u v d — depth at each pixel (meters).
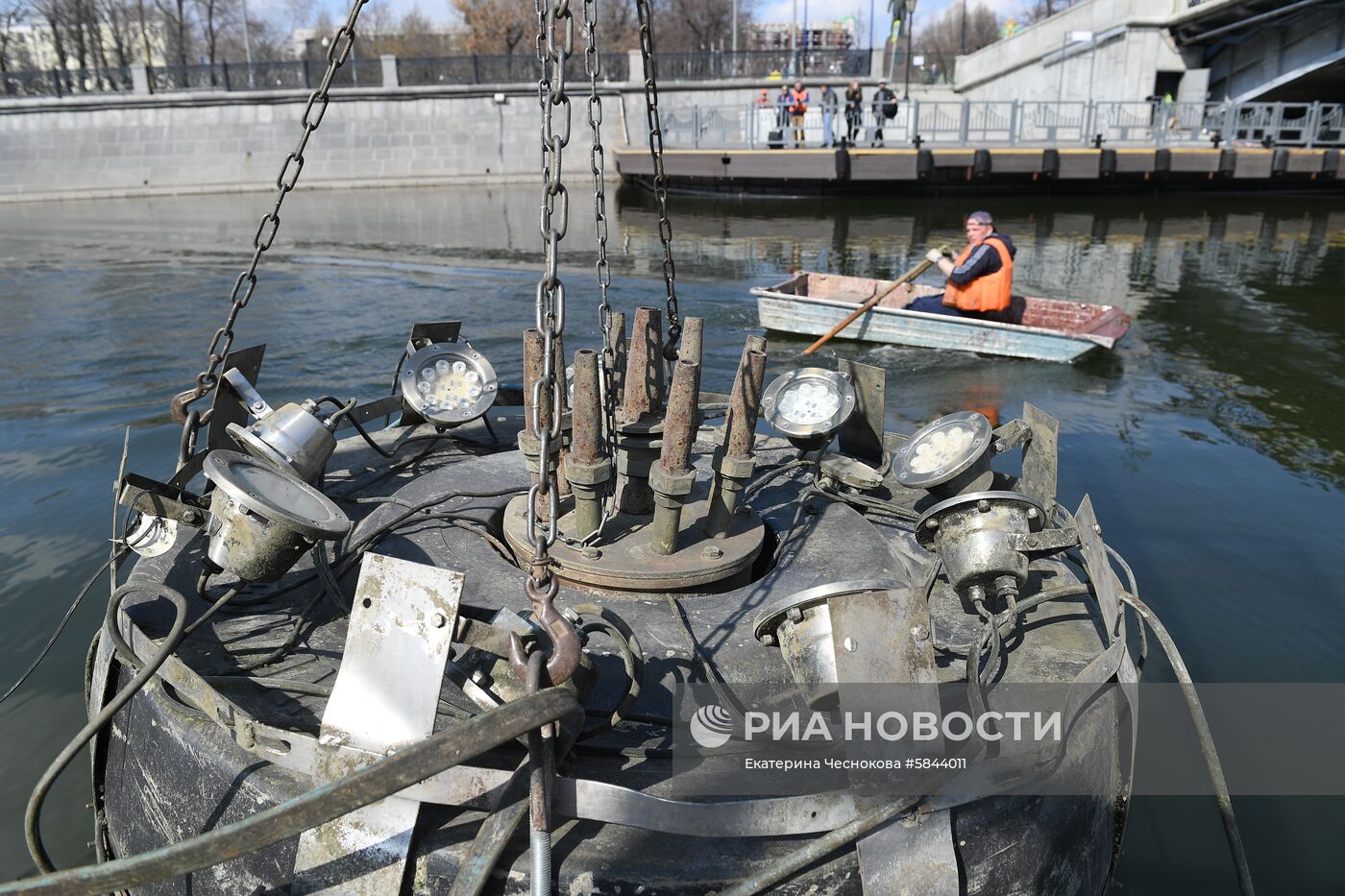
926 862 2.17
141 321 11.68
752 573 3.76
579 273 15.28
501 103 31.33
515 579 3.17
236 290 3.59
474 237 19.55
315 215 23.69
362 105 30.98
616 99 31.91
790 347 10.66
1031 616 3.17
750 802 2.15
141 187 30.28
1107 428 7.96
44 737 3.79
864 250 17.95
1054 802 2.43
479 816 2.21
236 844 1.85
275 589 3.16
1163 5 31.84
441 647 2.13
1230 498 6.41
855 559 3.43
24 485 6.36
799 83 27.16
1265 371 9.71
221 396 3.71
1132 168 24.92
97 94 30.70
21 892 1.89
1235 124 27.36
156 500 3.04
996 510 2.92
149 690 2.68
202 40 50.38
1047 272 15.60
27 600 4.77
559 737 2.19
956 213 23.44
